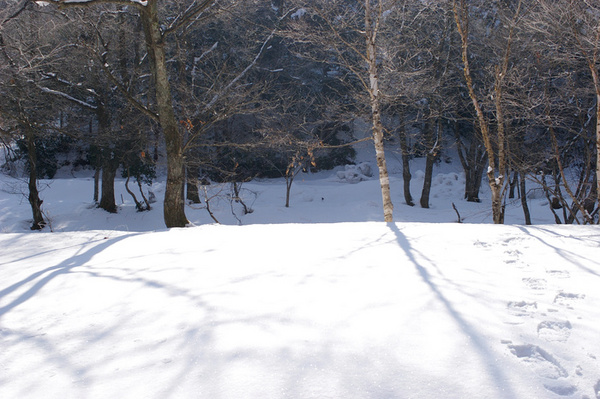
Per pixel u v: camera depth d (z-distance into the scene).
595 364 2.66
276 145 19.59
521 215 24.31
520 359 2.74
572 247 5.32
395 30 18.72
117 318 3.74
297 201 27.47
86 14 15.90
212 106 19.52
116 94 22.58
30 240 7.34
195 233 7.04
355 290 4.06
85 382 2.77
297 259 5.21
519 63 15.34
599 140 11.44
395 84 17.56
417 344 2.97
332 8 13.13
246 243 6.16
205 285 4.39
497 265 4.70
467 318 3.33
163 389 2.62
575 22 11.68
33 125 19.12
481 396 2.39
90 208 23.27
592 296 3.75
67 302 4.19
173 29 11.07
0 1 16.25
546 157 17.78
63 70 20.16
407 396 2.42
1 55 16.22
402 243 5.77
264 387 2.56
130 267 5.21
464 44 10.80
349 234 6.45
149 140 23.11
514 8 13.95
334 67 31.80
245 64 25.81
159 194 27.11
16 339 3.45
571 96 15.25
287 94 27.05
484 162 27.89
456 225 6.96
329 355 2.88
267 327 3.34
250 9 22.55
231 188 24.66
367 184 31.05
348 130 37.78
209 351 3.02
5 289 4.64
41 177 34.88
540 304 3.58
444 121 31.30
